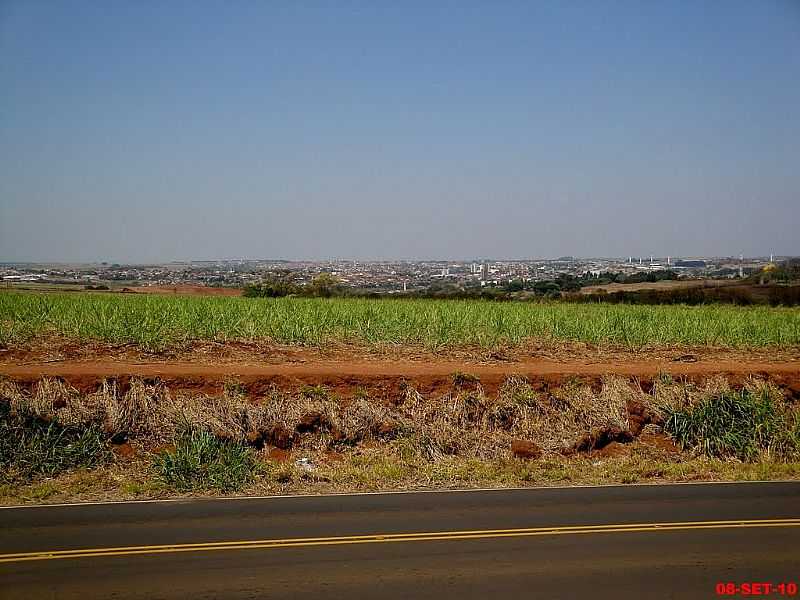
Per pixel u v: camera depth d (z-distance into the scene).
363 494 12.84
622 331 30.81
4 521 10.76
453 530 10.52
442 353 25.78
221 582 8.34
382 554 9.41
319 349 25.62
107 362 20.83
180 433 15.98
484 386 19.06
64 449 14.54
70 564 8.85
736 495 13.12
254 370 19.91
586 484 14.04
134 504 11.92
